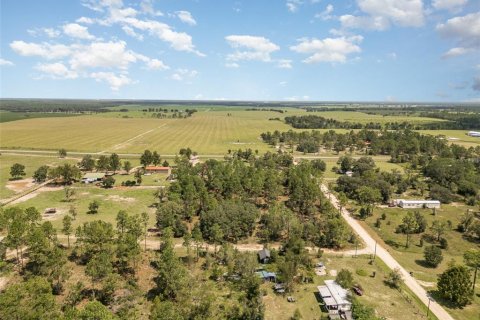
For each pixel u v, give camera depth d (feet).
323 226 398.21
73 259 320.29
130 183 585.63
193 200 447.83
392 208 499.92
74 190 544.62
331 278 306.35
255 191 492.54
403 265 336.49
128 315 239.50
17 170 592.60
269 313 255.09
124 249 301.43
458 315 260.42
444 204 521.65
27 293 215.92
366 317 238.89
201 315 237.25
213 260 329.11
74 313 211.00
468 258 304.30
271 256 332.19
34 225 328.49
